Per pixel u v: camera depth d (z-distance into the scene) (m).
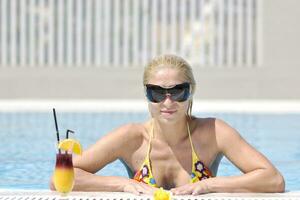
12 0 41.06
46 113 31.78
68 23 41.16
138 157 10.16
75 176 9.69
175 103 9.38
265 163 9.71
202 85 39.12
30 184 15.03
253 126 27.25
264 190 9.57
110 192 9.55
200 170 9.95
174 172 10.01
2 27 41.06
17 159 19.05
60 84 39.41
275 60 39.19
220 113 31.44
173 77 9.31
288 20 39.34
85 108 33.50
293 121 29.11
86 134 24.59
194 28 40.97
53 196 9.28
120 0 41.12
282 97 39.22
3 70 39.41
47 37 41.12
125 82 39.34
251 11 40.59
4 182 15.30
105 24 41.19
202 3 40.91
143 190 9.45
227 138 9.92
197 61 41.00
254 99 39.19
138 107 33.94
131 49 41.12
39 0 41.12
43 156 19.61
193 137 9.99
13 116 30.64
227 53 40.84
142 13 41.09
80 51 41.19
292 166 17.94
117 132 10.16
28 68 39.50
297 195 9.38
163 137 9.92
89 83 39.38
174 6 40.97
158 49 41.12
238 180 9.52
